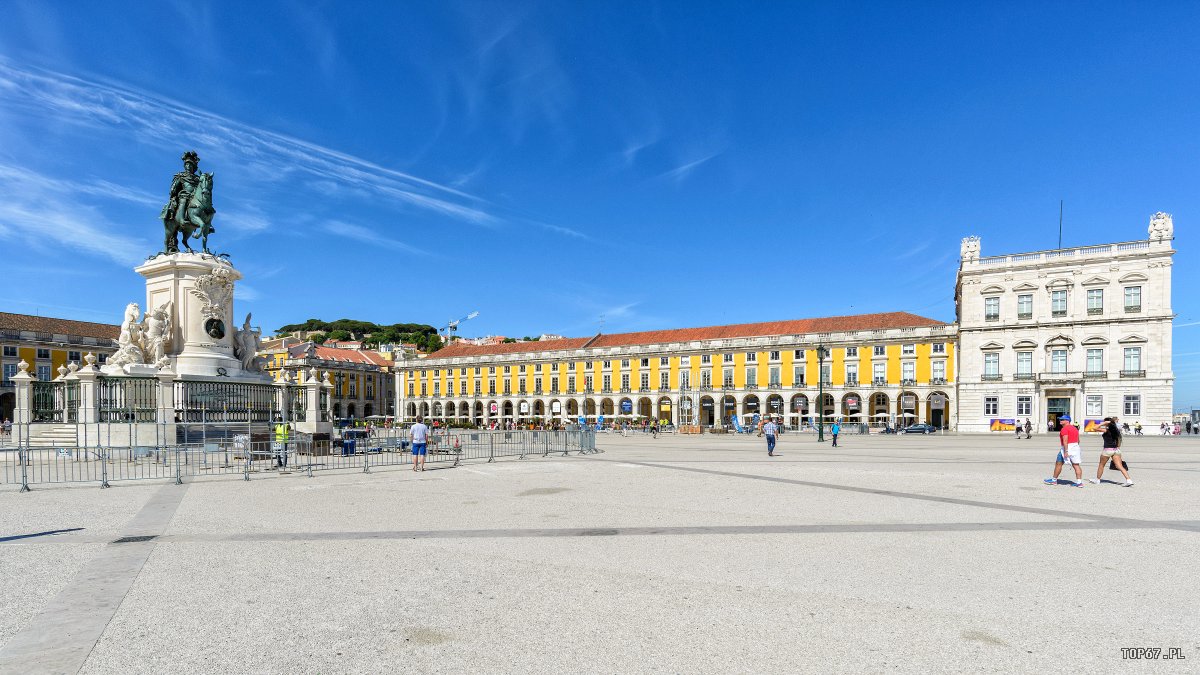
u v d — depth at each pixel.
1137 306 39.56
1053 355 41.88
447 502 8.80
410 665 3.34
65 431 17.11
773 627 3.84
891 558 5.44
